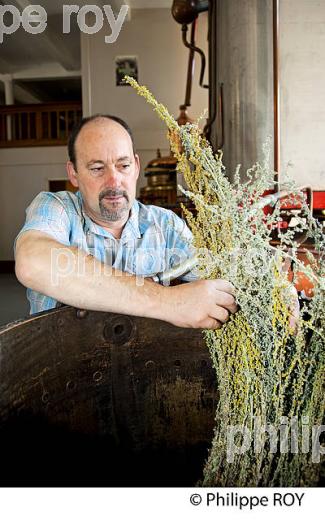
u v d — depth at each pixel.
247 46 3.08
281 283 0.64
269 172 0.68
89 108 6.97
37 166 8.53
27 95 12.35
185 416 1.05
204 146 0.71
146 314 0.77
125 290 0.79
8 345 0.81
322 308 0.64
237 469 0.68
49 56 9.23
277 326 0.66
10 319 4.12
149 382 1.03
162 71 6.83
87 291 0.81
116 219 1.27
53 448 0.91
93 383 0.98
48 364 0.90
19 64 9.71
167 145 6.91
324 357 0.66
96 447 0.99
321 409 0.67
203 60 4.50
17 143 8.48
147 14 6.78
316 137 3.41
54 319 0.91
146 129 6.93
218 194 0.67
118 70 6.89
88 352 0.96
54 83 11.52
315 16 3.34
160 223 1.39
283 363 0.67
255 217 0.67
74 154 1.25
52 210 1.21
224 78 3.20
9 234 8.62
